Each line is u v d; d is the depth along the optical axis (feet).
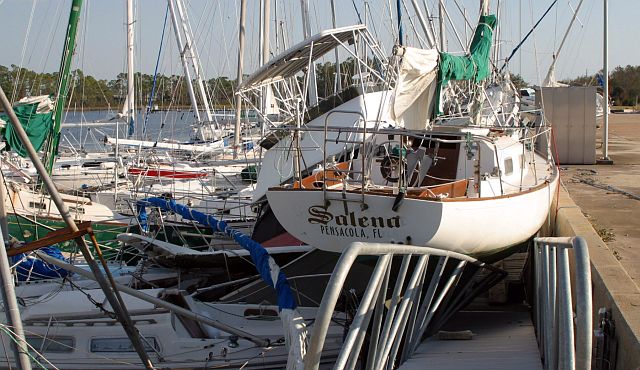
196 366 27.17
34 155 17.24
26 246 19.34
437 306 27.73
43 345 27.71
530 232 31.73
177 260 34.37
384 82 33.22
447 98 41.96
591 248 27.04
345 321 28.53
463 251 27.17
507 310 35.47
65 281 30.60
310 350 16.56
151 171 64.18
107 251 44.45
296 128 27.89
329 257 31.22
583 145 65.00
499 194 30.91
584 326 16.06
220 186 62.54
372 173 32.73
